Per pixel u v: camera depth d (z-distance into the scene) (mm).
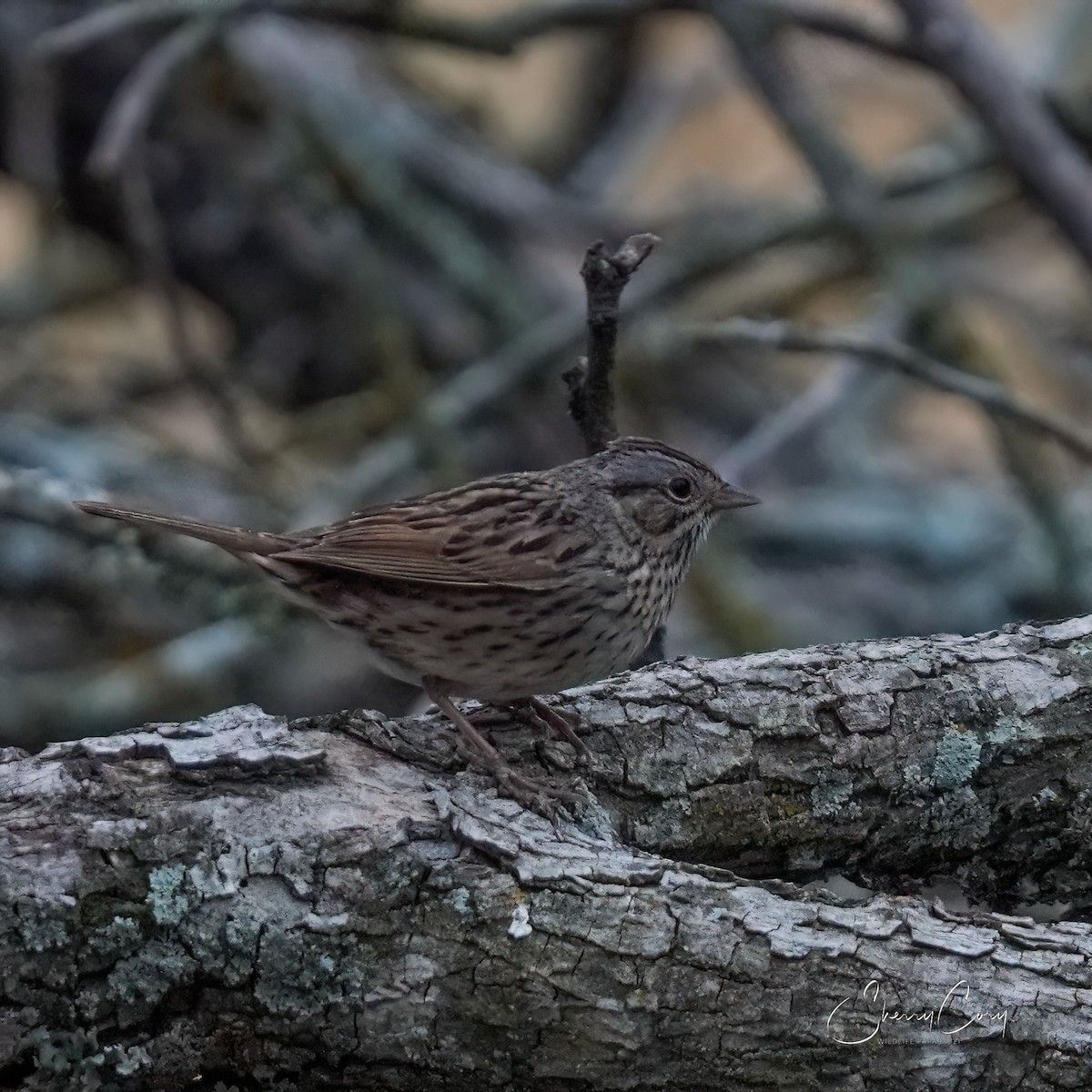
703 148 18703
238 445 12648
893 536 13938
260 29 14141
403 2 12055
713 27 15914
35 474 11133
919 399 17062
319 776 6633
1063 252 17641
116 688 12406
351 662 13234
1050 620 8062
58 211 14180
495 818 6617
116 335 16453
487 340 14633
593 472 8664
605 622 8391
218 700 12875
